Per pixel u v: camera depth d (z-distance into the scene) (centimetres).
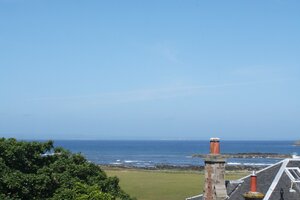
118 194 3644
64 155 3678
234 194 3114
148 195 7781
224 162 3134
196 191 8325
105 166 16838
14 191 3112
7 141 3344
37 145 3491
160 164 19275
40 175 3219
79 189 3209
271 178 3123
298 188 2950
